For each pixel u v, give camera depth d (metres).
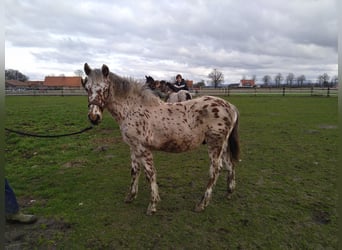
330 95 25.77
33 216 3.06
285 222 2.99
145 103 3.26
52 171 4.75
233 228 2.88
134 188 3.54
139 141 3.20
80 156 5.70
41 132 8.21
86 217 3.14
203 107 3.28
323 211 3.23
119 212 3.26
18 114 12.16
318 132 8.30
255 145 6.67
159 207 3.38
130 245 2.59
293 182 4.19
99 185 4.12
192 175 4.55
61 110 13.88
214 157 3.32
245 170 4.78
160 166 5.05
